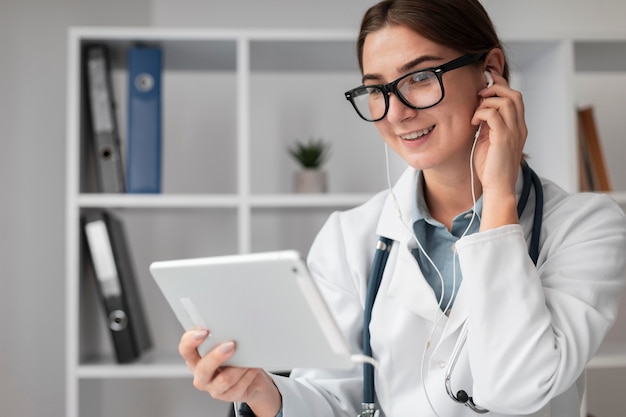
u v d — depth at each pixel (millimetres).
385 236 1406
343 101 2803
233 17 2814
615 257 1252
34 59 2752
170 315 2744
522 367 1151
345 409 1398
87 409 2445
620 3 2861
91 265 2404
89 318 2486
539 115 2549
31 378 2701
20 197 2725
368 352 1378
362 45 1323
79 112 2363
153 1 2801
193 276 1076
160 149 2406
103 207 2469
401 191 1442
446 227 1377
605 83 2854
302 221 2773
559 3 2854
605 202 1319
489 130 1293
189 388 2736
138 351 2396
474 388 1204
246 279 1022
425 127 1248
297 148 2785
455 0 1268
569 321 1179
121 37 2367
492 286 1188
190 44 2434
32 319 2709
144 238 2750
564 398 1334
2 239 2713
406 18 1232
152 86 2406
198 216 2762
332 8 2822
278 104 2797
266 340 1071
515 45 2439
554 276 1240
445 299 1351
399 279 1354
